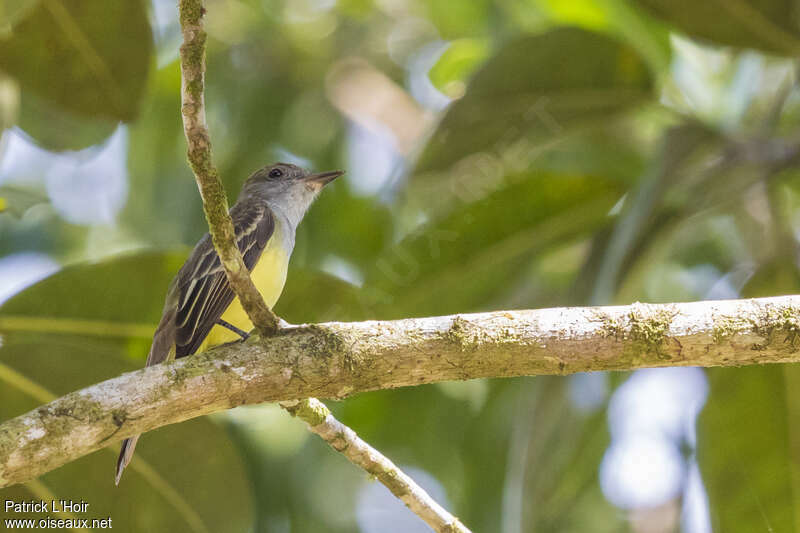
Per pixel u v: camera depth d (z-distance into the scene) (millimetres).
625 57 10203
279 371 6578
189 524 9461
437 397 13117
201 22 6227
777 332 6723
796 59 10125
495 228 10570
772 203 10555
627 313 6828
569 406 11000
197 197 13648
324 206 13680
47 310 9188
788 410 10148
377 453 7527
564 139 11562
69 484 9211
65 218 14398
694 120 10562
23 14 8969
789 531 10125
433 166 10695
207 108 14016
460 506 13125
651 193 9656
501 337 6770
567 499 12516
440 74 14000
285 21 14500
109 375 8953
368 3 14719
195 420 9000
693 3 9570
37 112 11234
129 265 9062
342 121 14297
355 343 6711
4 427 6031
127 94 10570
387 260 10547
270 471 12984
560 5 12594
